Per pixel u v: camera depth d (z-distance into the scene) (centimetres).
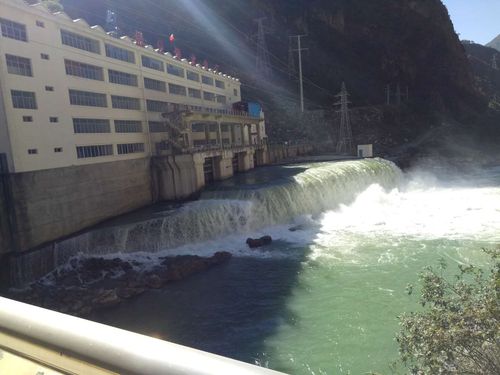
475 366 1062
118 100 4294
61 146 3453
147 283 2786
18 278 2967
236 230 3838
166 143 5053
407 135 10925
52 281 3009
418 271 2639
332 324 2052
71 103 3619
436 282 1328
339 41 14500
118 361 213
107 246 3378
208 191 4412
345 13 14675
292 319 2153
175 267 2970
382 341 1845
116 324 2289
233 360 197
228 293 2580
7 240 3038
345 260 2978
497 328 1047
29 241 3108
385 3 14925
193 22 11819
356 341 1873
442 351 1112
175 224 3581
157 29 10544
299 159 7888
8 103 2983
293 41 13738
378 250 3152
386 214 4397
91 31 3881
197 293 2628
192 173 4697
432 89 14225
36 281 3025
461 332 1078
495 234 3372
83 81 3753
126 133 4372
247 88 10638
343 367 1705
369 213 4491
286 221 4131
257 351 1889
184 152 4734
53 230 3338
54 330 246
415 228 3731
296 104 10912
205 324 2205
